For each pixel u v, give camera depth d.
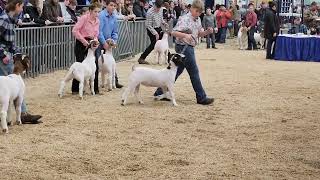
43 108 10.31
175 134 8.57
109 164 6.88
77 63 11.36
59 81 13.99
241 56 23.48
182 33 10.63
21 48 13.76
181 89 13.15
